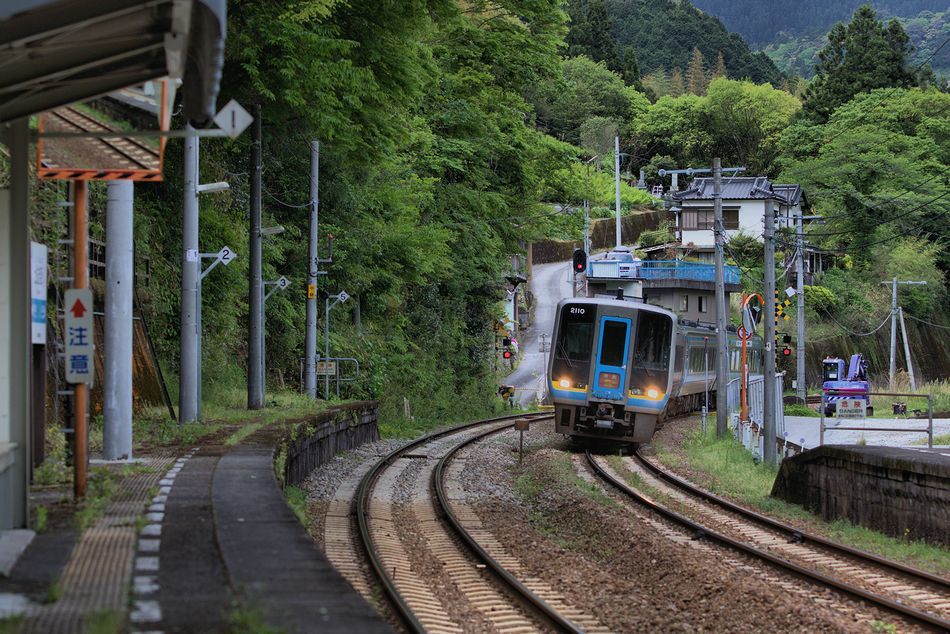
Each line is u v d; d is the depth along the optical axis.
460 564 19.97
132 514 16.03
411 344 64.00
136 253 35.66
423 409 62.88
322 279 54.59
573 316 41.84
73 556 13.05
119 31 11.01
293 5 32.88
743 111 150.00
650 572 18.98
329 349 53.97
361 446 42.53
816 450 27.91
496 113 69.00
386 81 37.50
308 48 33.38
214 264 32.00
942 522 22.02
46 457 21.19
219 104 36.75
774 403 40.19
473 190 68.31
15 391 14.53
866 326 110.81
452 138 67.19
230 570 12.26
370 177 58.62
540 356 104.06
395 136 38.25
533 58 65.00
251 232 39.03
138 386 31.95
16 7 9.12
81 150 15.85
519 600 16.83
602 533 22.81
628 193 147.12
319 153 51.53
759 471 37.09
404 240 59.78
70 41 11.03
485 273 72.12
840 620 15.16
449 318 70.81
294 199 53.22
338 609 10.65
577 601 16.77
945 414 67.31
